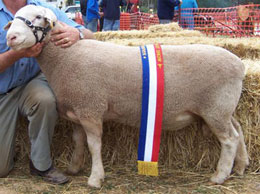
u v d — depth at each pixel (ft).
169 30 21.80
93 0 27.73
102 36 22.20
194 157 10.71
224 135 9.04
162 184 9.45
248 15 32.07
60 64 8.79
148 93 8.61
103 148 11.09
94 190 9.01
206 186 9.21
